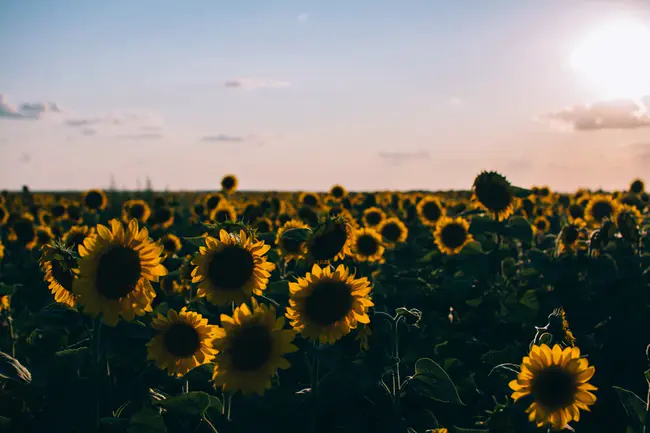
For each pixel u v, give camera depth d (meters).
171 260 9.80
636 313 8.91
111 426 4.67
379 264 12.23
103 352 5.17
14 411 5.07
